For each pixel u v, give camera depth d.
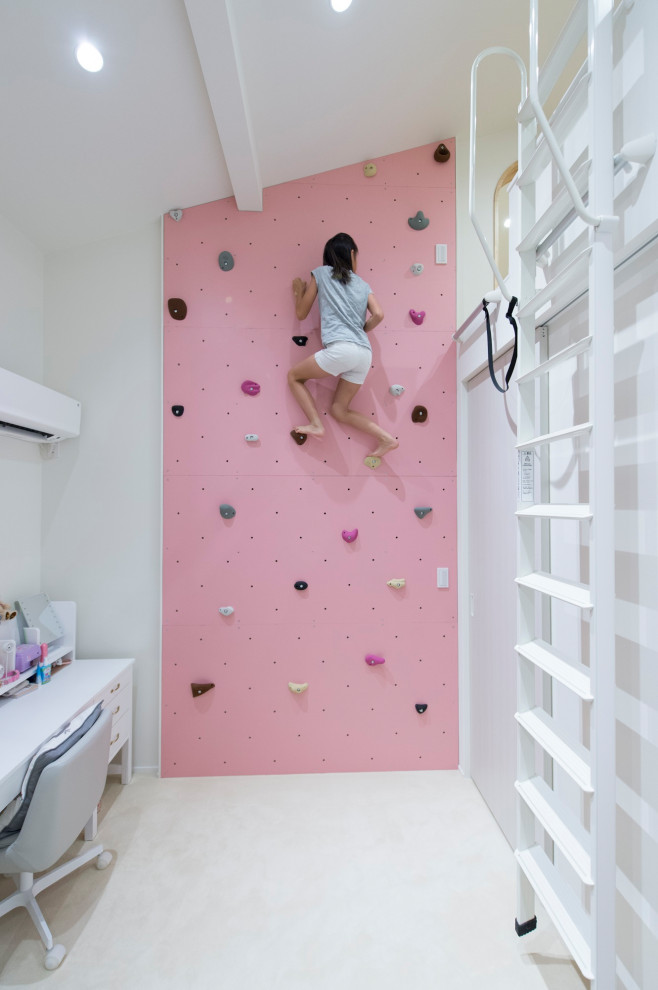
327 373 2.07
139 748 2.27
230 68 1.48
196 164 1.99
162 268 2.25
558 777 1.50
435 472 2.28
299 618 2.24
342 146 2.15
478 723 2.10
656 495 1.03
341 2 1.50
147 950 1.38
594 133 1.02
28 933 1.44
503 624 1.82
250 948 1.39
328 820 1.92
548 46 1.95
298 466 2.25
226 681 2.22
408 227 2.29
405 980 1.30
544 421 1.56
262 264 2.25
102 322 2.28
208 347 2.24
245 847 1.77
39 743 1.48
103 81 1.57
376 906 1.53
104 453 2.27
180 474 2.22
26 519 2.15
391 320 2.28
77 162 1.85
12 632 1.96
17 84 1.52
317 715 2.24
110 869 1.67
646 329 1.05
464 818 1.92
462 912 1.50
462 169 2.32
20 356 2.11
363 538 2.26
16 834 1.36
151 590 2.28
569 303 1.39
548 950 1.38
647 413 1.05
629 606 1.11
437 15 1.64
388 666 2.26
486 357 1.91
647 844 1.04
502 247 2.34
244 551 2.23
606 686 1.00
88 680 1.95
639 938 1.06
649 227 0.98
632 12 1.03
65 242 2.23
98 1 1.34
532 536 1.39
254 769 2.22
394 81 1.86
